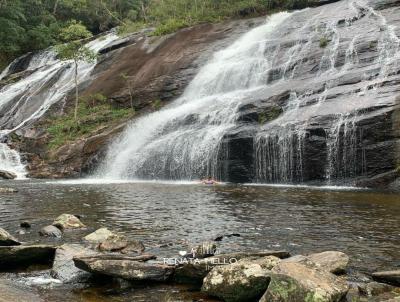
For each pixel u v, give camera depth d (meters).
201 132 23.77
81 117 33.06
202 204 14.16
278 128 21.12
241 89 29.31
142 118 29.12
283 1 41.31
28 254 8.03
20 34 55.34
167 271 7.10
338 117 19.81
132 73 36.84
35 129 33.56
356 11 30.64
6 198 16.02
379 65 22.91
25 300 6.07
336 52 26.20
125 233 10.18
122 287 6.86
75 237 9.88
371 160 18.72
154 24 50.09
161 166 24.33
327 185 19.64
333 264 7.23
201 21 42.59
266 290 5.91
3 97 42.34
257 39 33.47
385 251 8.49
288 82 26.17
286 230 10.27
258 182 21.38
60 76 42.22
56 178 26.67
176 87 32.75
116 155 26.61
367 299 6.17
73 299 6.38
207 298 6.43
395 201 14.37
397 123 18.45
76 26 36.16
